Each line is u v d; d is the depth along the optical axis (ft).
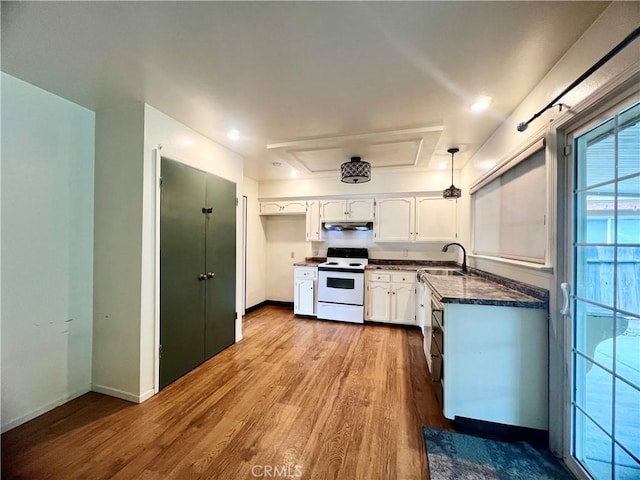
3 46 4.86
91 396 7.28
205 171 9.24
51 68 5.58
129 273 7.21
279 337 11.75
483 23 4.31
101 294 7.47
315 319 14.38
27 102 6.18
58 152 6.77
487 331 5.94
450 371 6.10
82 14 4.11
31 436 5.75
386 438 5.76
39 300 6.46
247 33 4.55
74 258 7.15
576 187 5.05
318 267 14.37
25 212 6.21
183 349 8.39
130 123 7.18
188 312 8.59
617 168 4.16
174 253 8.07
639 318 3.82
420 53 5.06
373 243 15.60
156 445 5.51
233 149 10.52
